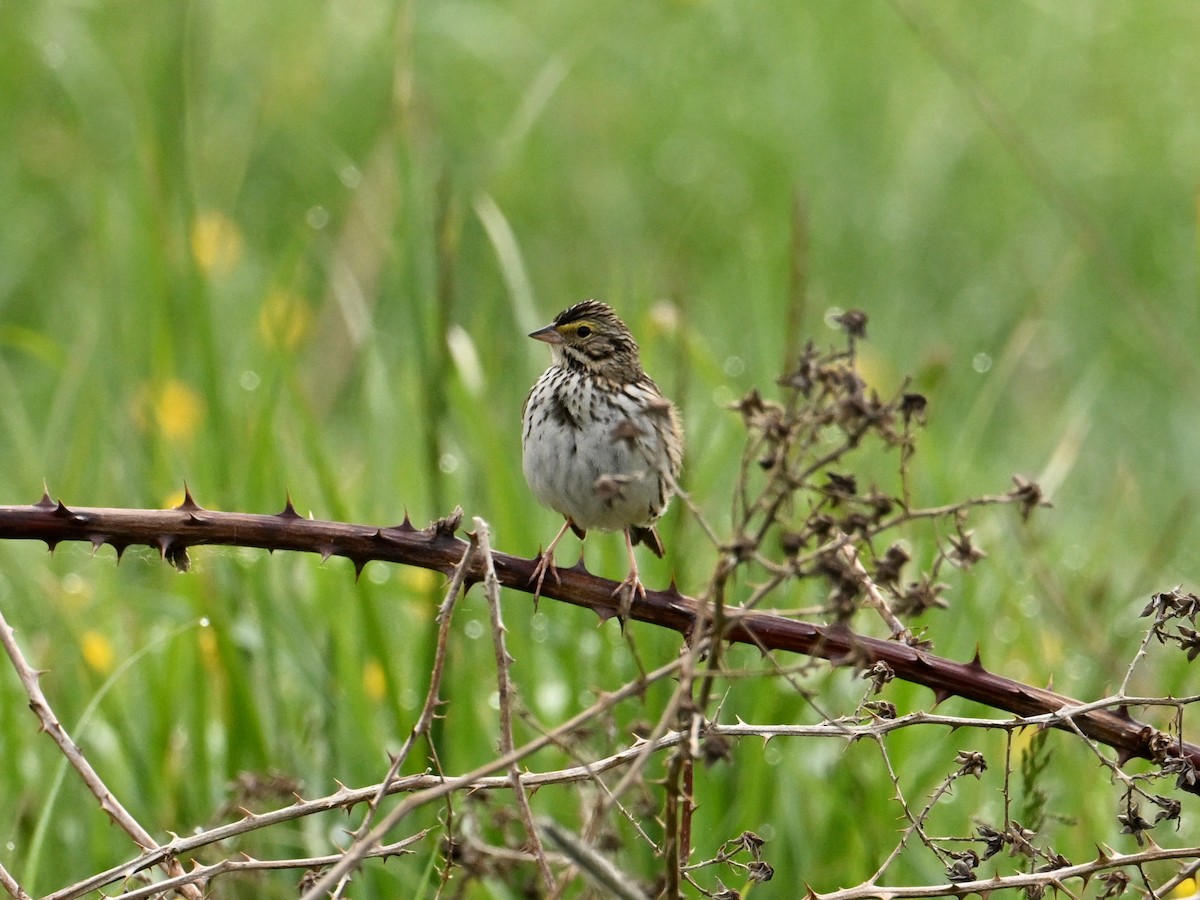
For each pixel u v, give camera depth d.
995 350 16.89
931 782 9.60
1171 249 18.34
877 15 20.59
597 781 6.07
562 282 17.56
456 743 9.57
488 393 12.21
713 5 20.62
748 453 5.61
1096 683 10.39
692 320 16.03
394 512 11.40
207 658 10.09
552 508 9.59
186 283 12.68
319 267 16.30
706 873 8.95
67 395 12.45
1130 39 20.91
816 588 10.34
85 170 17.72
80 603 10.88
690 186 18.94
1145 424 16.22
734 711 9.64
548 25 20.48
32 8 18.70
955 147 19.28
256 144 18.00
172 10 17.09
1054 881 6.59
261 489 10.73
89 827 9.36
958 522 6.10
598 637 10.24
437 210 11.23
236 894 8.88
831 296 16.97
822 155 19.00
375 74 18.91
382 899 8.78
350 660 9.84
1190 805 9.94
